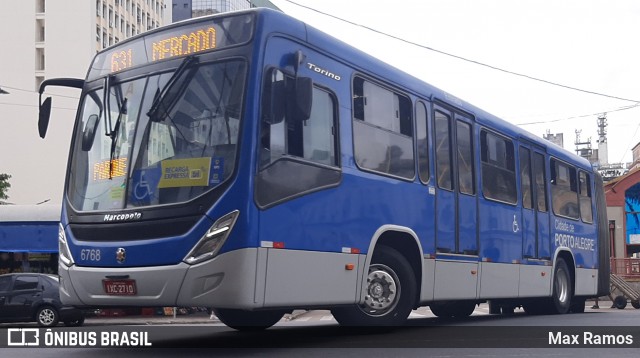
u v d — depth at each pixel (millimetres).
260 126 7770
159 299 7648
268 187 7770
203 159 7797
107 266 7977
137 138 8320
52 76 74750
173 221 7699
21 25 75438
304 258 8156
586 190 17188
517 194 13453
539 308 15383
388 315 9641
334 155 8836
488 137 12594
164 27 8664
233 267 7426
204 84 8102
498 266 12406
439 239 10688
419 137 10539
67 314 20750
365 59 9664
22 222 27750
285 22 8383
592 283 16938
